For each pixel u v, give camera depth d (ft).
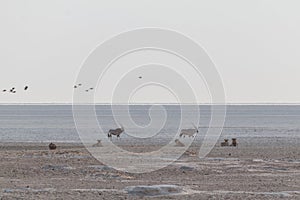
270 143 294.66
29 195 131.13
